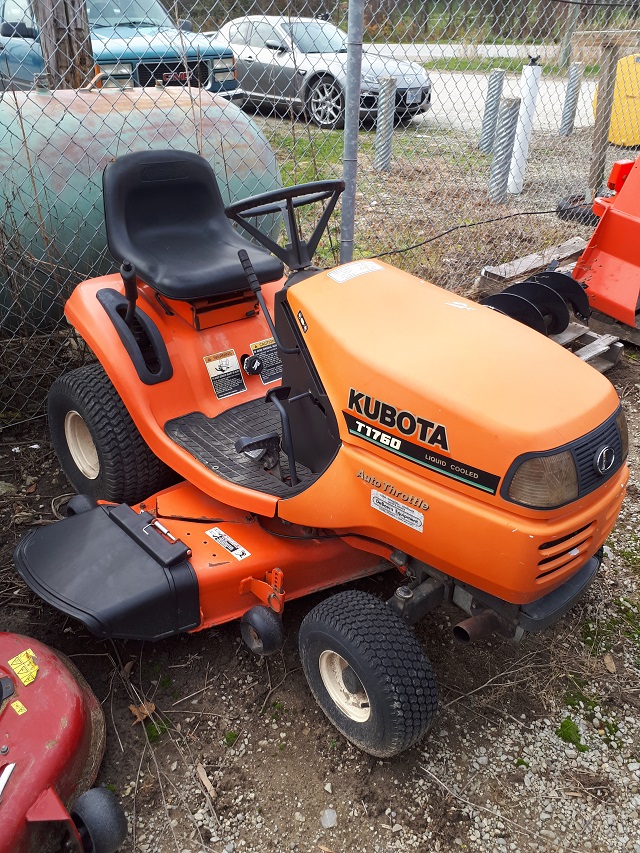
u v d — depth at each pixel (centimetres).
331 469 228
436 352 211
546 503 187
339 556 263
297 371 247
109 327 296
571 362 215
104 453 303
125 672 261
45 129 348
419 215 650
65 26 388
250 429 293
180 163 318
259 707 253
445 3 508
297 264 258
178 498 283
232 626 284
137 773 229
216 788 226
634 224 450
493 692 260
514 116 688
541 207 716
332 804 222
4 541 315
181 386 297
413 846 212
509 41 791
